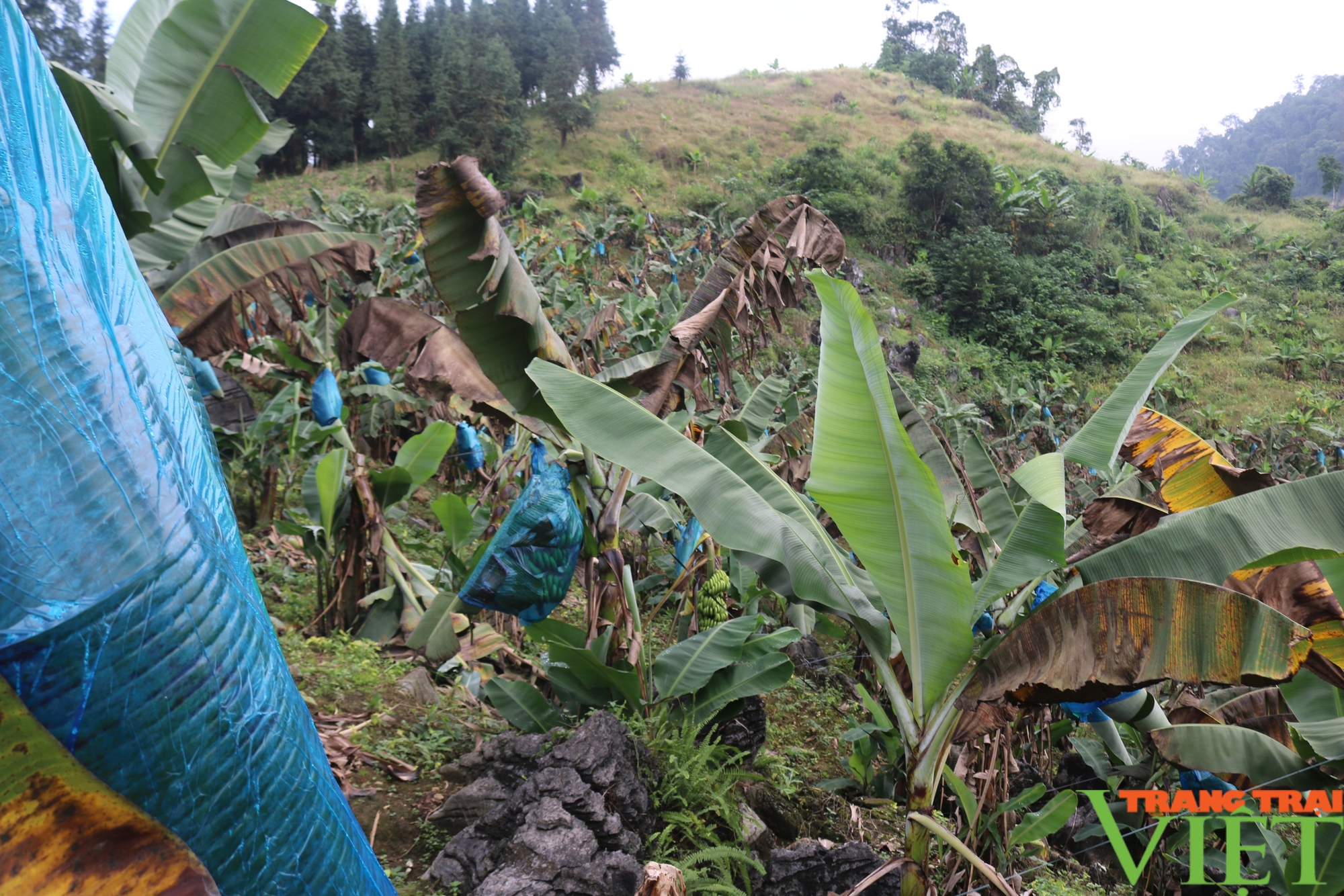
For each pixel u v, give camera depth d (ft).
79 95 11.84
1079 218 176.76
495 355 15.47
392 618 22.90
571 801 12.12
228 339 19.86
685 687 15.96
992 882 11.52
